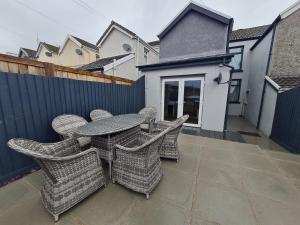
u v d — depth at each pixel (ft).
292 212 5.35
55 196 4.81
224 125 15.92
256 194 6.28
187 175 7.68
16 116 7.36
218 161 9.20
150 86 20.25
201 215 5.22
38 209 5.46
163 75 18.99
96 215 5.21
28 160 7.91
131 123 8.45
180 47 22.00
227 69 15.10
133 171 6.09
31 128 8.09
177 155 8.97
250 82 27.25
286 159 9.51
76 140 7.46
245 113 28.94
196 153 10.38
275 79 17.44
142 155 5.72
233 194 6.28
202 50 20.39
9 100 7.05
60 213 4.96
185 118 8.82
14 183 7.00
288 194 6.28
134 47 30.37
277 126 14.88
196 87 17.31
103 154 7.54
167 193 6.33
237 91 31.19
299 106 11.33
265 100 18.93
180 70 17.69
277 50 17.85
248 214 5.26
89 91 12.23
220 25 18.75
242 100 30.55
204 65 16.15
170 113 19.60
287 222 4.95
